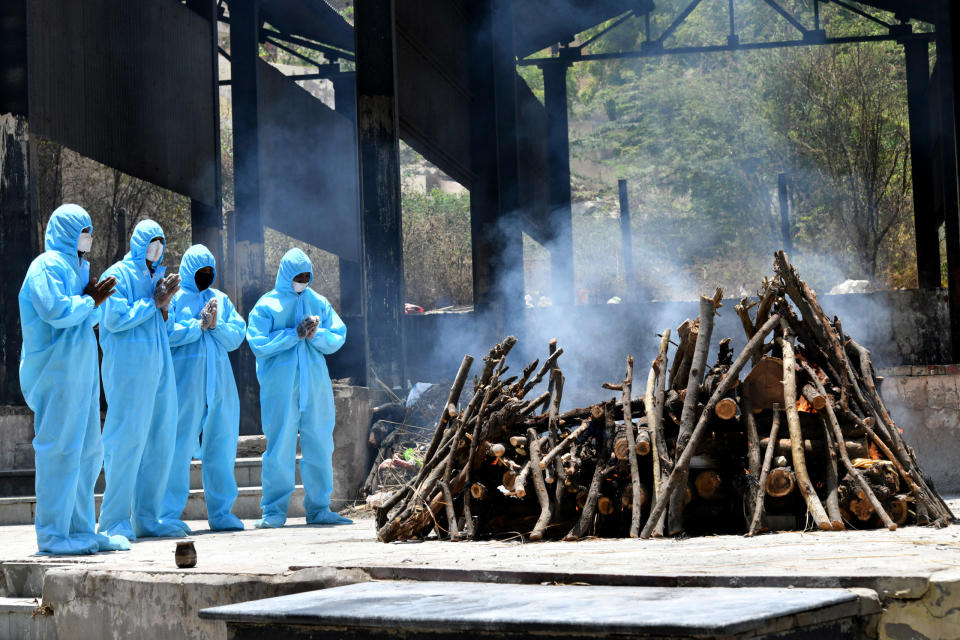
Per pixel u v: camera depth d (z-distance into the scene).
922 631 3.03
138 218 28.47
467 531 5.68
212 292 8.28
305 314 8.59
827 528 4.89
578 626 2.57
